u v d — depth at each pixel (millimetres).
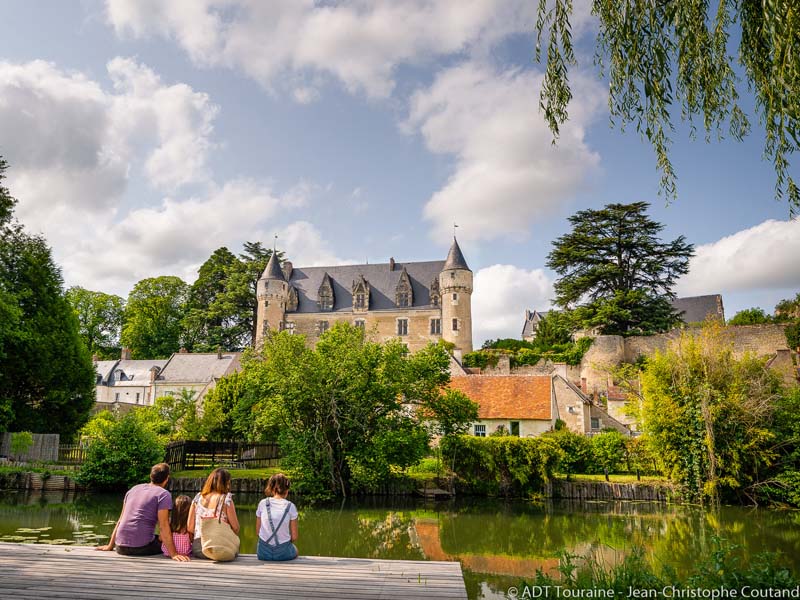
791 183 6590
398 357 24641
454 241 63875
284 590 6102
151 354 66938
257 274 69062
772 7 5836
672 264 48469
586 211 50250
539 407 34312
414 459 23734
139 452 23031
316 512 20656
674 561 13055
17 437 26000
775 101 6277
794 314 49156
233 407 33906
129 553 7395
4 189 27656
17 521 15984
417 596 5980
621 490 24078
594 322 47500
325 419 24094
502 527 17859
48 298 31141
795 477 21594
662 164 7434
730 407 22672
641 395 28500
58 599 5562
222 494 7672
